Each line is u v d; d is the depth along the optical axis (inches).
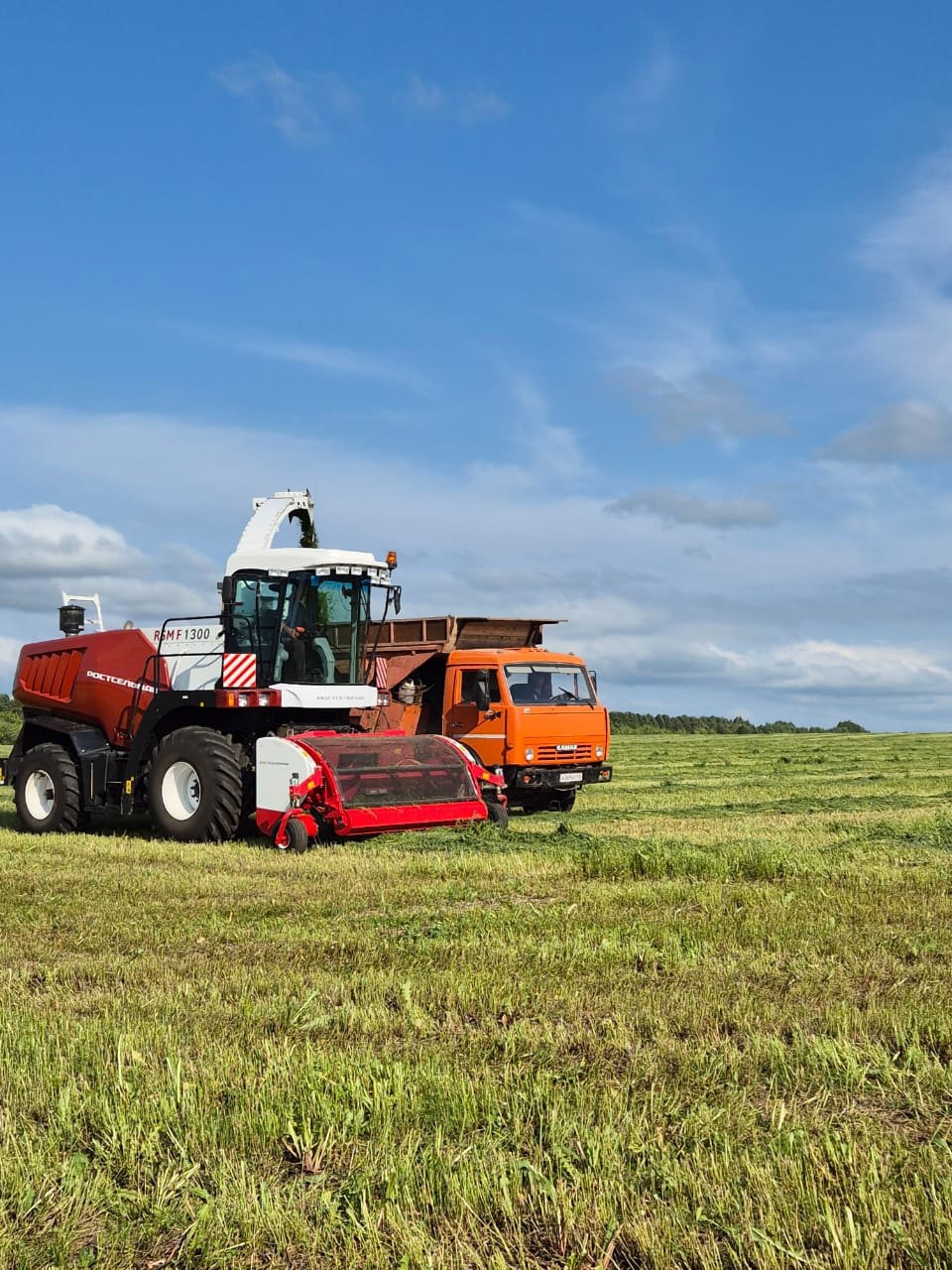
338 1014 224.7
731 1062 190.1
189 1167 155.9
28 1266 133.7
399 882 405.4
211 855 492.4
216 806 564.4
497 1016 225.3
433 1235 138.2
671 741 2316.7
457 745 578.2
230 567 632.4
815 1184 144.1
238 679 593.0
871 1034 207.8
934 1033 203.6
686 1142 159.6
